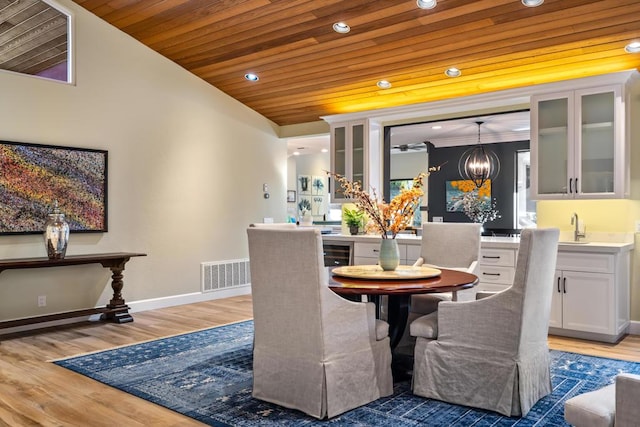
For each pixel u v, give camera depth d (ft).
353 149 20.24
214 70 19.44
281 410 9.09
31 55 15.78
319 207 38.06
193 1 15.10
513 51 14.51
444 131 28.02
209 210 20.68
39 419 8.73
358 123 20.04
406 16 13.73
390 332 11.23
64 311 16.24
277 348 9.30
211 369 11.54
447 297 12.94
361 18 14.23
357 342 9.20
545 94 15.56
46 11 16.08
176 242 19.45
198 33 16.90
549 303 9.71
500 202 28.99
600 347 13.26
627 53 13.82
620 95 14.25
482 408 8.99
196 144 20.16
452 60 15.52
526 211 29.27
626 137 14.58
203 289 20.45
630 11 12.12
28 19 15.71
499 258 15.58
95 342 13.97
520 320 8.63
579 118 14.87
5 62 15.24
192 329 15.53
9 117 14.89
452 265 14.02
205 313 17.98
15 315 15.16
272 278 9.12
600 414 5.55
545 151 15.57
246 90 20.77
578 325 14.11
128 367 11.68
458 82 16.85
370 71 17.17
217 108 20.98
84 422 8.61
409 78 17.16
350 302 9.10
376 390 9.50
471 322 9.16
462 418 8.65
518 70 15.49
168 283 19.20
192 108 20.01
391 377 9.84
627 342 13.80
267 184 23.34
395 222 11.32
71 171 16.19
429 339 9.68
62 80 16.42
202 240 20.43
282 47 16.71
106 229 17.08
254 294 9.52
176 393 10.00
